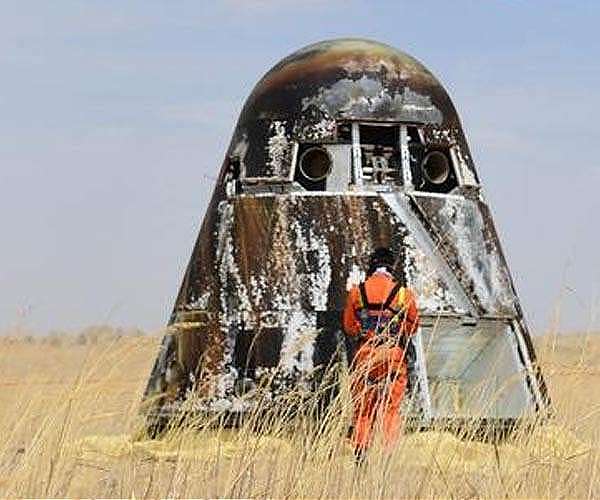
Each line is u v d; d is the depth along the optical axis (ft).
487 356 144.05
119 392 83.10
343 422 97.19
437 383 135.33
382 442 90.53
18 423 80.69
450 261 144.36
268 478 79.66
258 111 152.56
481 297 143.95
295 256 142.72
